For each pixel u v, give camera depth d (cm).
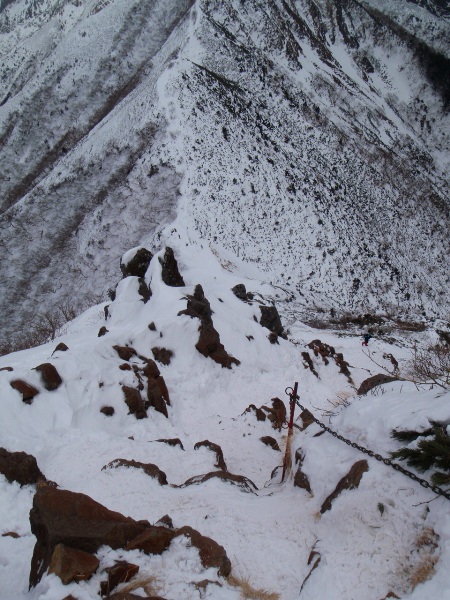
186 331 1052
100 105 8281
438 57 9212
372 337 2703
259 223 4697
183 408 908
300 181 5428
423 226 6109
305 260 4575
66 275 5034
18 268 5259
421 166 7494
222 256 4069
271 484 550
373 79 9394
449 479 344
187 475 584
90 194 5434
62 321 3825
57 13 12769
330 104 7544
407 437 402
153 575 315
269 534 382
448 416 379
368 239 5219
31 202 5650
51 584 294
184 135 5188
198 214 4475
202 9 7725
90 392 764
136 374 853
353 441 447
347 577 314
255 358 1192
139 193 4950
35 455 616
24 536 435
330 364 1430
